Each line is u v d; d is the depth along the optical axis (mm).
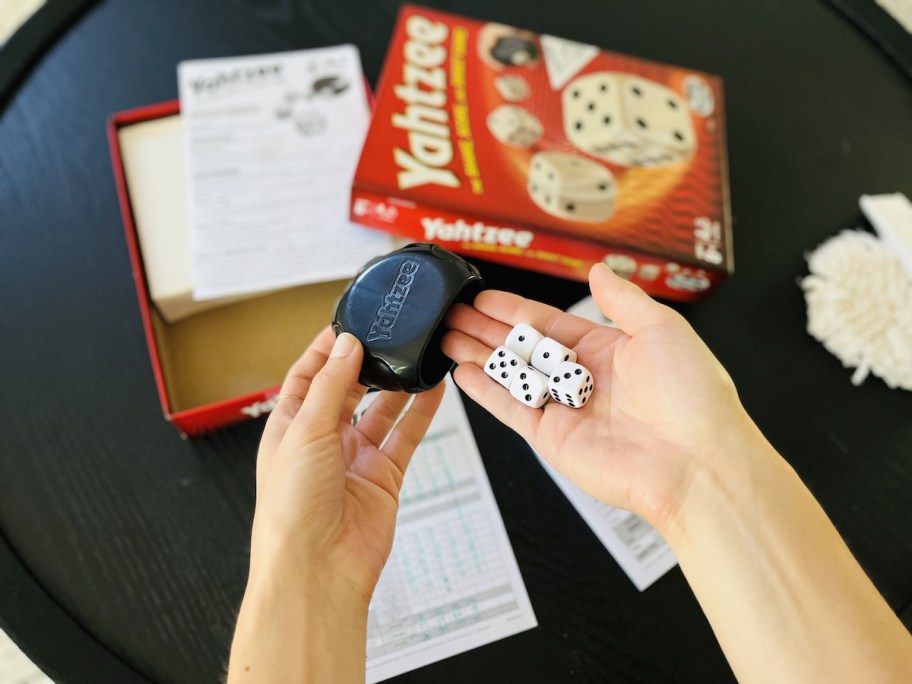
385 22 578
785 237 524
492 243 474
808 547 310
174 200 502
